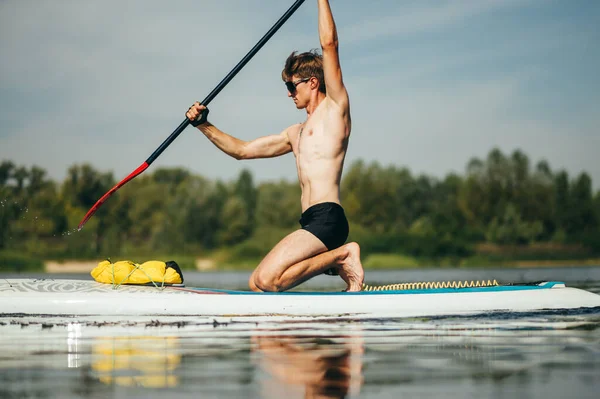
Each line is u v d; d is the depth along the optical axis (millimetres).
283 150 5543
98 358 3189
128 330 4184
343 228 5086
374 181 47719
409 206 48531
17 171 36312
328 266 5070
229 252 47219
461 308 4879
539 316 4773
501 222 46688
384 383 2645
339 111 5078
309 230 4977
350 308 4727
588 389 2537
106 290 4742
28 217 37500
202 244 47375
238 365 3008
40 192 39094
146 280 4871
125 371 2893
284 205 47656
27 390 2572
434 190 48750
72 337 3887
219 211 47625
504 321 4500
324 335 3902
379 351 3332
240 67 5672
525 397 2434
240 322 4516
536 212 46531
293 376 2779
